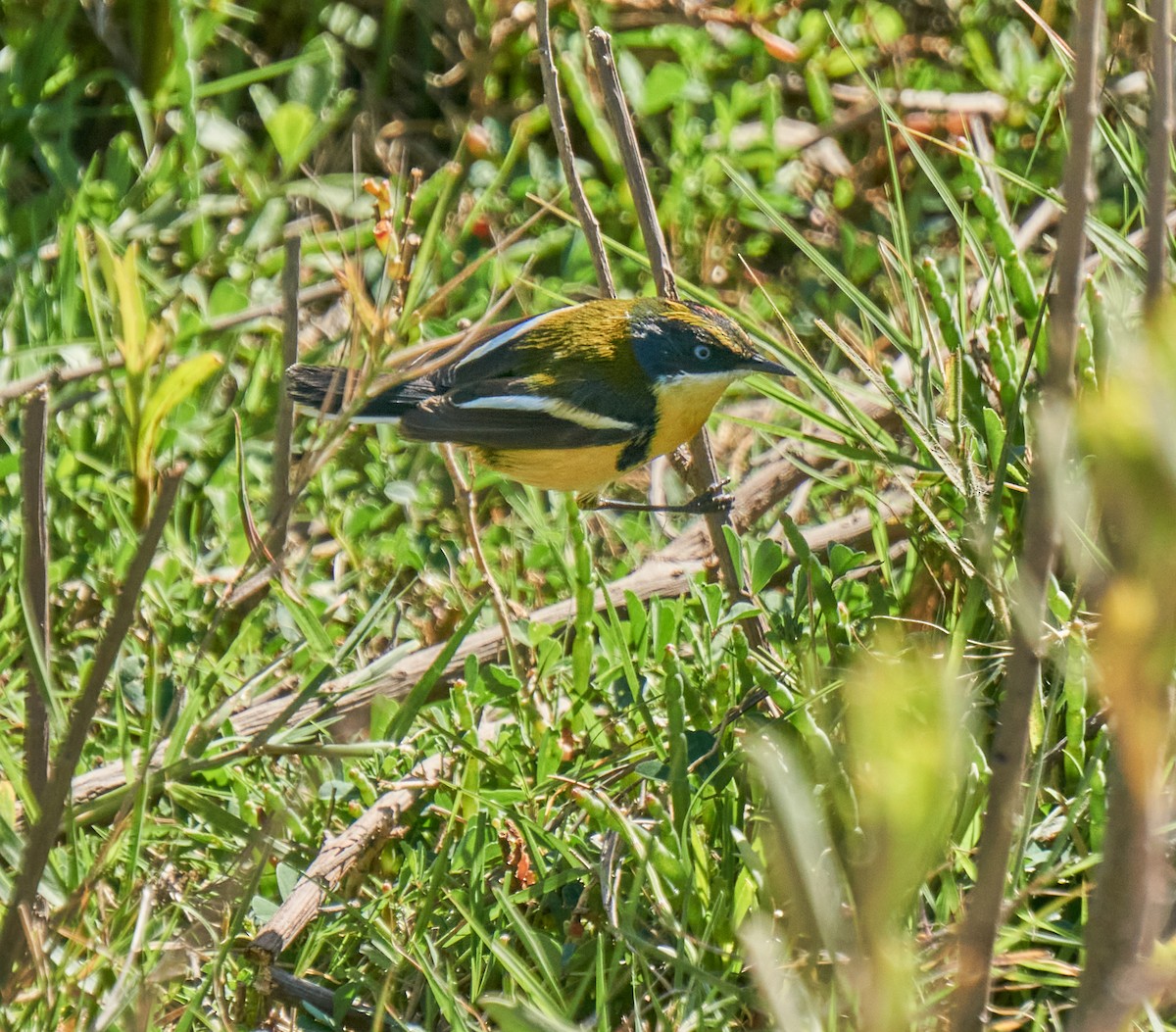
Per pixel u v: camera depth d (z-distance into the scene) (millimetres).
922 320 9016
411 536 10258
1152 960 3867
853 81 14094
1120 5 12820
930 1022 5414
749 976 6617
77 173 12461
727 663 8305
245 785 8047
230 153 12922
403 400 8938
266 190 12648
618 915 7027
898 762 2973
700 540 10359
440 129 13711
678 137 13172
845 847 5637
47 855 6016
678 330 9242
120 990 6098
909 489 7824
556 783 7875
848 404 8734
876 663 3186
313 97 13047
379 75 13812
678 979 6496
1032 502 4230
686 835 6859
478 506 11188
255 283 12227
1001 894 4273
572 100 13359
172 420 10922
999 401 8664
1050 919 6832
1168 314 2547
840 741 6992
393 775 8117
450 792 7926
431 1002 6852
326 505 10680
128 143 12766
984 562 6605
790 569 9688
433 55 14055
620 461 9430
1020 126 13266
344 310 12117
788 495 10781
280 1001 6875
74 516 10195
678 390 9289
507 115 13641
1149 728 2990
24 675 8664
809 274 12758
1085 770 6938
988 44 13938
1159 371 2512
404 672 9172
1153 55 4121
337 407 8508
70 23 13258
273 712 8711
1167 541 2633
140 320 9664
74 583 9633
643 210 9633
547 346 9367
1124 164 8875
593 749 8344
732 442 11852
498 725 8859
